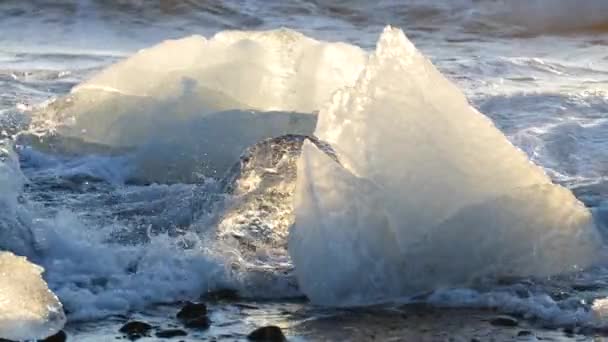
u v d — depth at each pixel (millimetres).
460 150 18469
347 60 27094
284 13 64875
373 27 62812
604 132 29094
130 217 21547
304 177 17953
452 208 18109
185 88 26656
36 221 19531
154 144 25844
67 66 44438
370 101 18766
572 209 18812
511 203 18453
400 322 16531
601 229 20484
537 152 27469
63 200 23047
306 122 25703
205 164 25469
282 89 26656
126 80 27469
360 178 17984
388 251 17719
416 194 18078
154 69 27391
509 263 18312
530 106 32344
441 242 17984
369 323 16484
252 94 26609
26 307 15922
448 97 18828
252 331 15906
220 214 20375
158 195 23594
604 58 49500
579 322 16422
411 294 17734
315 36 59906
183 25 63125
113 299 17062
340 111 18938
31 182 24578
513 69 43000
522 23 63219
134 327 16047
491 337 15875
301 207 17906
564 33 61500
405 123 18500
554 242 18562
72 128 27172
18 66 44062
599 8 63656
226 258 18500
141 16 63531
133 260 18562
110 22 62531
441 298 17500
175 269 18109
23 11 63031
